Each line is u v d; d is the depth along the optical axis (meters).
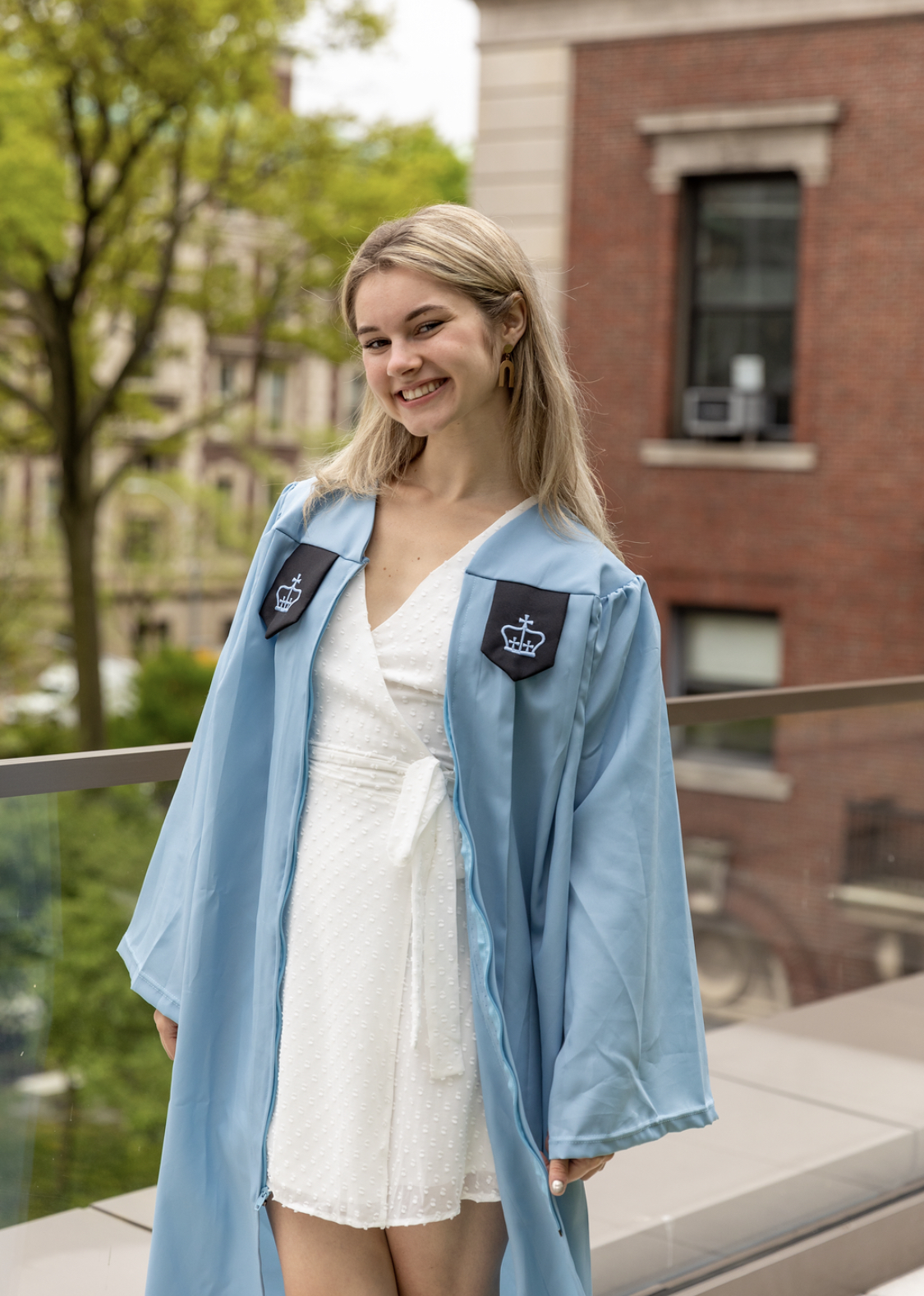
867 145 13.20
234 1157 1.94
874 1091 3.42
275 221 16.05
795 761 3.55
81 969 2.41
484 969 1.77
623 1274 2.83
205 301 16.16
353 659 1.82
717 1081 3.25
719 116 13.59
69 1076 2.42
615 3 13.90
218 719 1.93
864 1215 3.21
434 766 1.79
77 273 15.28
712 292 14.27
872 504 13.46
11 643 19.28
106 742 17.00
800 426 13.72
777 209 13.94
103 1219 2.49
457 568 1.84
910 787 3.72
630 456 14.41
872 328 13.36
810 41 13.27
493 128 14.58
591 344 14.46
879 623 13.49
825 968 3.62
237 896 1.95
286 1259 1.88
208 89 14.55
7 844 2.30
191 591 20.14
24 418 17.50
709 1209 2.99
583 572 1.83
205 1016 1.94
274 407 30.28
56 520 19.42
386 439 1.94
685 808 3.55
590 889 1.79
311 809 1.84
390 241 1.80
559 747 1.79
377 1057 1.79
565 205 14.38
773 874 3.57
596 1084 1.75
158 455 17.50
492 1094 1.77
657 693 1.86
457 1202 1.81
